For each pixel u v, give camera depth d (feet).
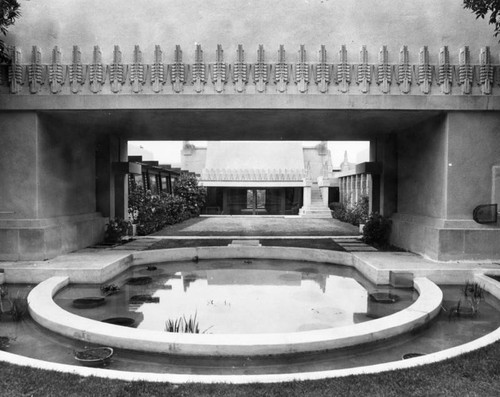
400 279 27.61
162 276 31.45
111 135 44.73
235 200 103.96
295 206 102.06
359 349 16.61
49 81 31.73
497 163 31.83
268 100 31.58
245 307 23.13
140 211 53.42
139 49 31.86
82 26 32.24
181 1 32.19
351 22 32.12
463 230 31.40
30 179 31.99
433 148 34.22
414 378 12.54
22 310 21.85
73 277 28.04
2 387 12.03
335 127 39.81
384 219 42.68
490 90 31.30
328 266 35.55
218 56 31.68
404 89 31.48
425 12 32.04
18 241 31.37
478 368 13.21
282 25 32.12
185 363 15.47
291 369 15.01
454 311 22.07
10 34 32.12
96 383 12.30
